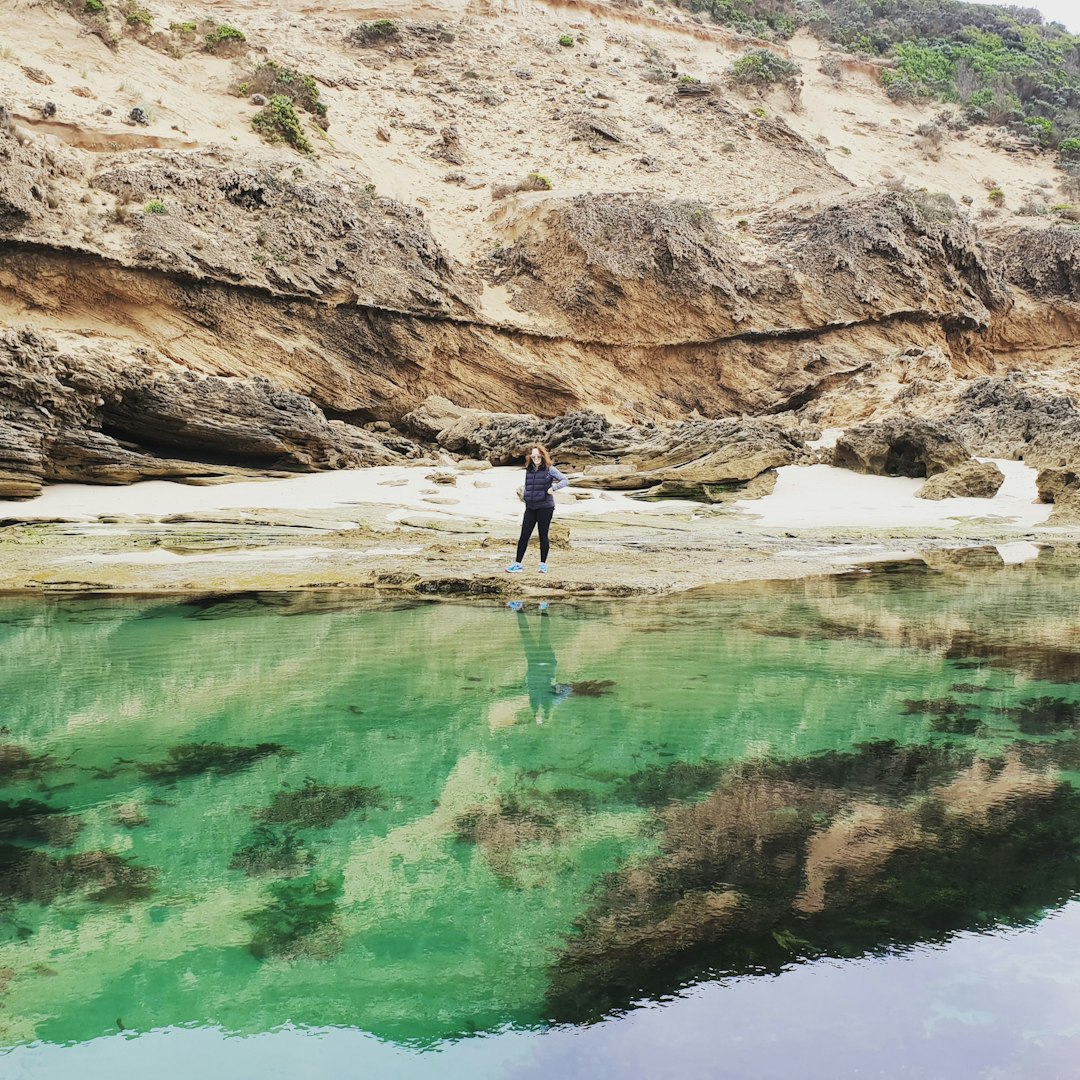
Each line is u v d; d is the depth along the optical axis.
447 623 8.03
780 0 80.94
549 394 36.22
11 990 2.51
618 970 2.57
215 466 23.12
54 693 5.71
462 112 50.41
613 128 51.38
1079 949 2.62
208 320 29.73
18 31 36.31
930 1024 2.28
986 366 48.62
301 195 33.47
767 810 3.77
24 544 13.05
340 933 2.80
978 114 72.38
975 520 17.58
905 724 5.01
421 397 34.06
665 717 5.17
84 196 29.06
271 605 8.90
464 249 40.41
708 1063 2.14
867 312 42.75
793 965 2.56
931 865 3.22
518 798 3.95
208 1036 2.27
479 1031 2.30
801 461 25.64
